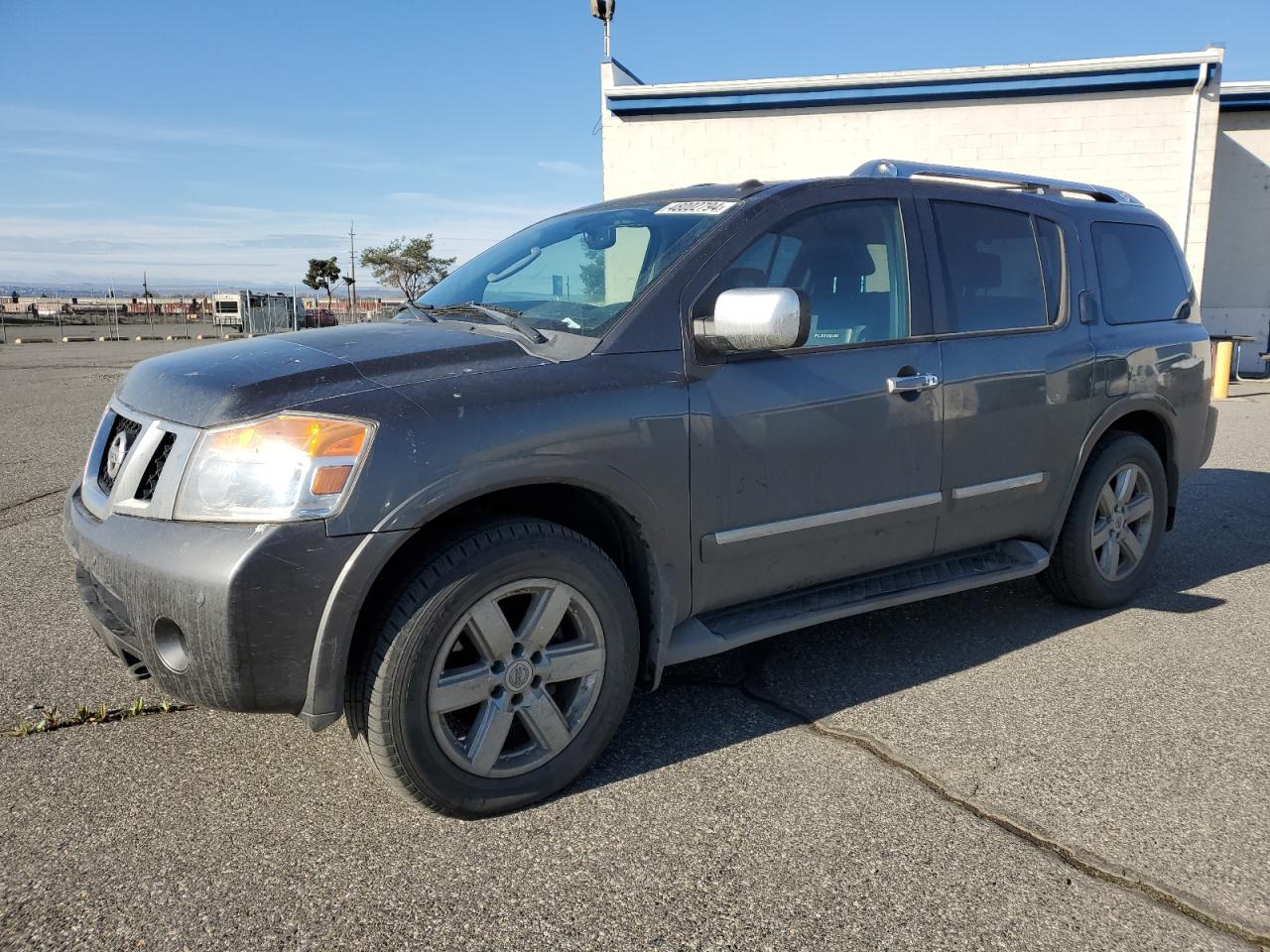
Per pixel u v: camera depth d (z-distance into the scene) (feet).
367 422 7.70
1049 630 13.29
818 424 10.21
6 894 7.34
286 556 7.35
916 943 6.77
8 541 18.10
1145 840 8.04
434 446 7.84
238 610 7.28
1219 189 55.72
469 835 8.21
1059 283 13.04
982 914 7.09
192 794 8.89
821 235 10.75
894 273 11.32
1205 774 9.18
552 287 10.57
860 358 10.66
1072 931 6.89
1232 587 15.28
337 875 7.62
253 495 7.47
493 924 7.01
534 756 8.65
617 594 8.86
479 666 8.27
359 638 8.11
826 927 6.95
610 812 8.57
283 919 7.06
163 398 8.44
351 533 7.52
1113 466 13.50
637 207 11.68
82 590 9.11
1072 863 7.73
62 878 7.55
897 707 10.76
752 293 8.75
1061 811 8.51
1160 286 14.80
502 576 8.12
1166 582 15.60
